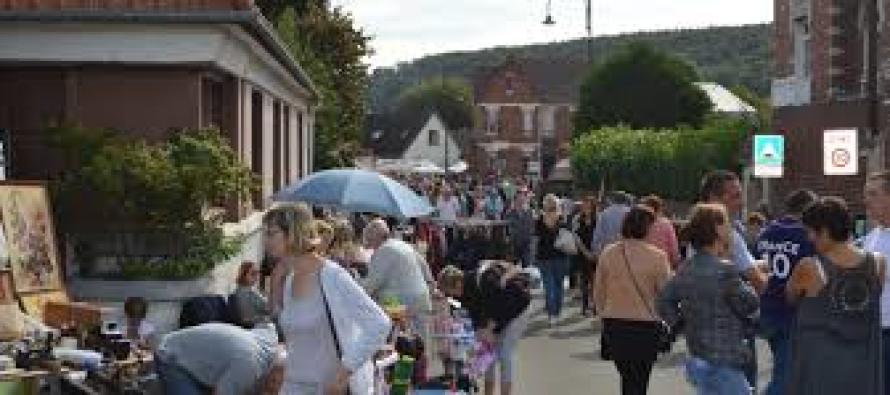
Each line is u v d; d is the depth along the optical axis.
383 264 14.21
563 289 27.47
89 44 16.30
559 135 127.50
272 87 25.97
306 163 40.41
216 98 19.44
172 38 16.33
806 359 9.84
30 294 13.64
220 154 16.05
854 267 9.76
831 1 38.91
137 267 15.65
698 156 51.16
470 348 14.00
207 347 9.94
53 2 16.00
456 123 137.62
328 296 8.60
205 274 15.95
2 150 15.62
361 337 8.62
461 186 56.91
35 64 16.41
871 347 9.76
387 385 12.21
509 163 127.56
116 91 16.66
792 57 42.38
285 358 9.11
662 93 79.25
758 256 13.11
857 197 36.53
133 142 16.14
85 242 15.67
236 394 9.91
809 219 9.89
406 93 143.38
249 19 16.11
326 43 52.50
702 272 10.70
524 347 20.28
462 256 27.70
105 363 11.41
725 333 10.66
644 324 12.52
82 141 15.98
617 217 20.75
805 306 9.90
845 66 38.91
